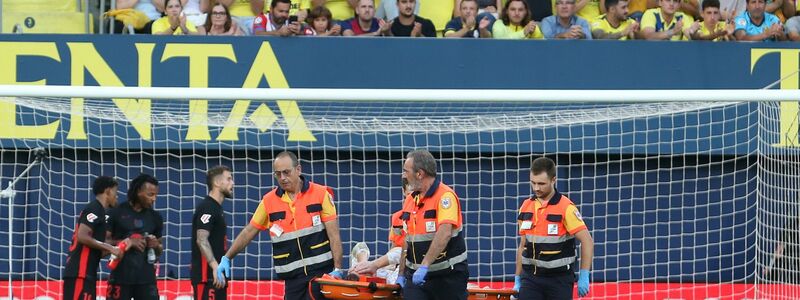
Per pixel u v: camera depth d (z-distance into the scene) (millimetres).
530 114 45031
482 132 46344
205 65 46906
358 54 47156
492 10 50938
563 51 47375
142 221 39125
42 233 46656
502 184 46906
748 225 47344
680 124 46469
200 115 45719
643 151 46344
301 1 50531
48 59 46656
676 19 49812
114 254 38094
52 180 46781
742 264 47312
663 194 47344
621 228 47406
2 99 43031
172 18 48594
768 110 45594
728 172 47562
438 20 51062
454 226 32969
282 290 46938
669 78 47562
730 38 48594
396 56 47219
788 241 44750
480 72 47250
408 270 33625
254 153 47156
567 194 47250
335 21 49594
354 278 34719
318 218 33812
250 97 36625
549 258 34219
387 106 45500
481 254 47219
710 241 47438
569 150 45781
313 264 33688
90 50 46750
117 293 38656
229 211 47031
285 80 47000
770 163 45594
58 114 46094
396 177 47250
